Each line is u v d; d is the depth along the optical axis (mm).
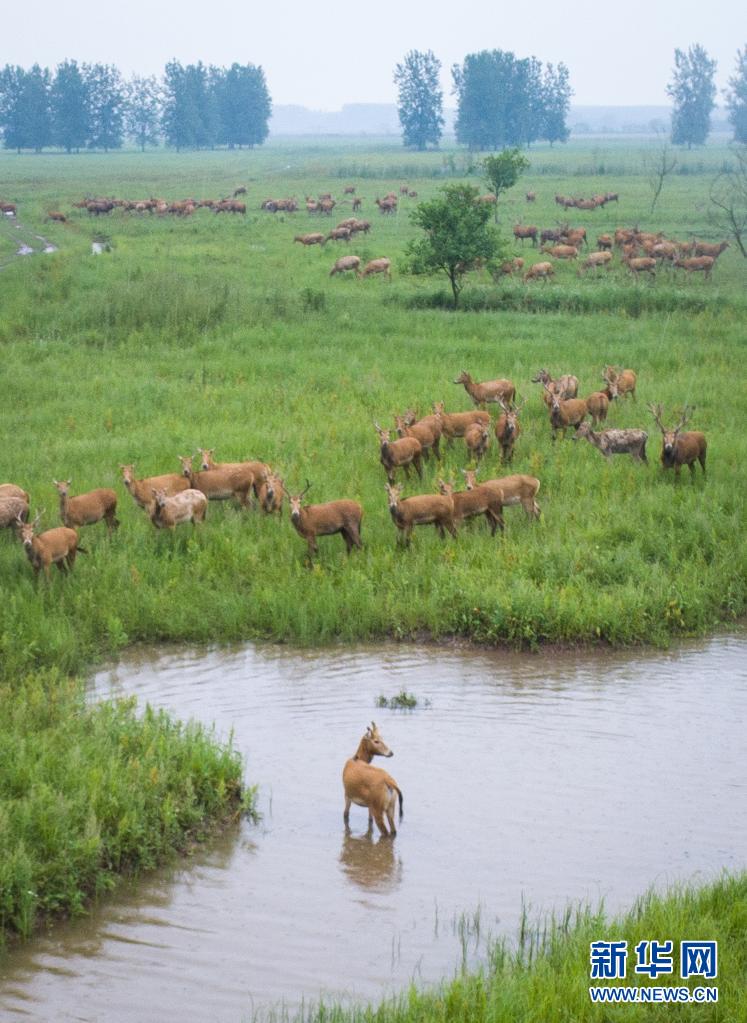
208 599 19234
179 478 22422
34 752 13227
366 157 195000
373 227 82438
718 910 10805
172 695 16609
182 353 38312
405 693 16438
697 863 12188
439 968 10523
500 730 15383
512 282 55219
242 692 16703
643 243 62344
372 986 10289
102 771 12766
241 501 22875
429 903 11578
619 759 14508
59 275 50969
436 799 13539
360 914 11398
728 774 14125
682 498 23141
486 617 18656
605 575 19812
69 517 21031
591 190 106688
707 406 30766
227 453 26000
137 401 31719
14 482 24234
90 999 10109
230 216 91000
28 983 10344
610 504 22688
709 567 20094
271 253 67062
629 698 16406
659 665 17625
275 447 26422
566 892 11703
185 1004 10047
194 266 58719
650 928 10430
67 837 11773
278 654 18156
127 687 16906
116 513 22453
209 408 30609
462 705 16172
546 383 29766
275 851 12547
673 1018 9391
